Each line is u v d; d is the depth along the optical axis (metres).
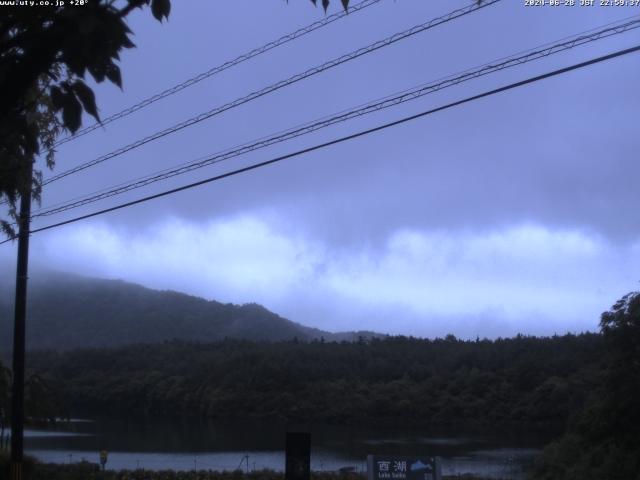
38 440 70.62
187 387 111.38
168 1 3.78
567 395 80.25
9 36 3.98
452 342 122.44
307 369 110.19
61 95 3.73
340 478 26.98
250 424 93.88
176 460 51.47
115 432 82.75
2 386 21.16
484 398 92.12
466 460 51.28
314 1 4.20
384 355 116.56
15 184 5.39
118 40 3.50
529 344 100.56
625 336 27.16
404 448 62.78
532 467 35.53
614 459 26.20
